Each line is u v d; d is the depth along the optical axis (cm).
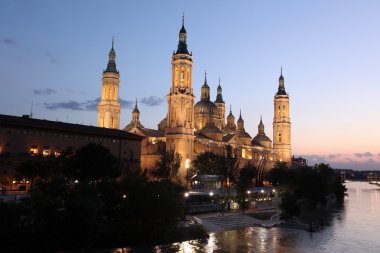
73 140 10975
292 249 7175
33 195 5972
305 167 16388
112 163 9219
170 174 12438
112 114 17525
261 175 19788
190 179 13425
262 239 7981
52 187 6369
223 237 8081
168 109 15550
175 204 7375
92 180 8856
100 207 6631
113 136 11975
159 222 7262
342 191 19800
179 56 15650
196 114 18775
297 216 10569
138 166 12612
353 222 10919
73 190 6494
